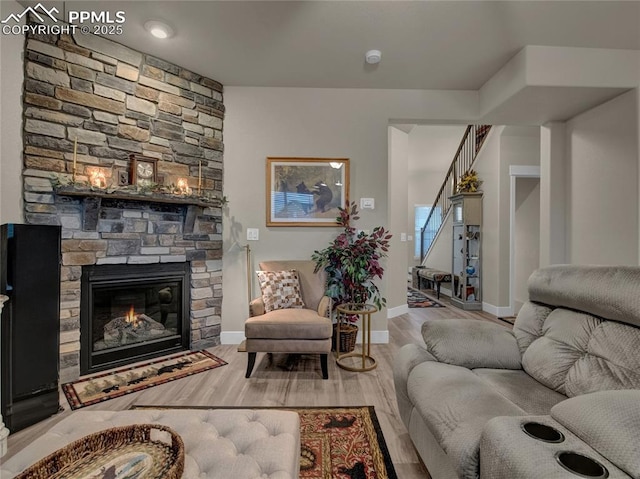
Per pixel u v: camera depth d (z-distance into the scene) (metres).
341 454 1.63
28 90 2.22
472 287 5.14
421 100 3.39
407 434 1.80
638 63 2.71
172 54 2.79
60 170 2.35
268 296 2.84
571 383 1.30
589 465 0.73
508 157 4.55
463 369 1.48
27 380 1.85
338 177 3.36
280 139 3.35
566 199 3.45
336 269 3.10
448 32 2.47
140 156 2.73
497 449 0.86
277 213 3.34
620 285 1.27
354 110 3.38
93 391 2.26
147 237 2.78
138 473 0.92
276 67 2.98
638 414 0.77
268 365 2.77
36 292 1.89
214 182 3.23
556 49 2.65
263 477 0.95
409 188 8.84
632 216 2.76
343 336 3.04
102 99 2.55
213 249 3.23
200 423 1.21
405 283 4.88
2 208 2.10
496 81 3.06
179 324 3.04
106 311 2.71
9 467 0.99
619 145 2.86
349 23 2.37
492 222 4.71
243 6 2.20
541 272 1.74
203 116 3.14
